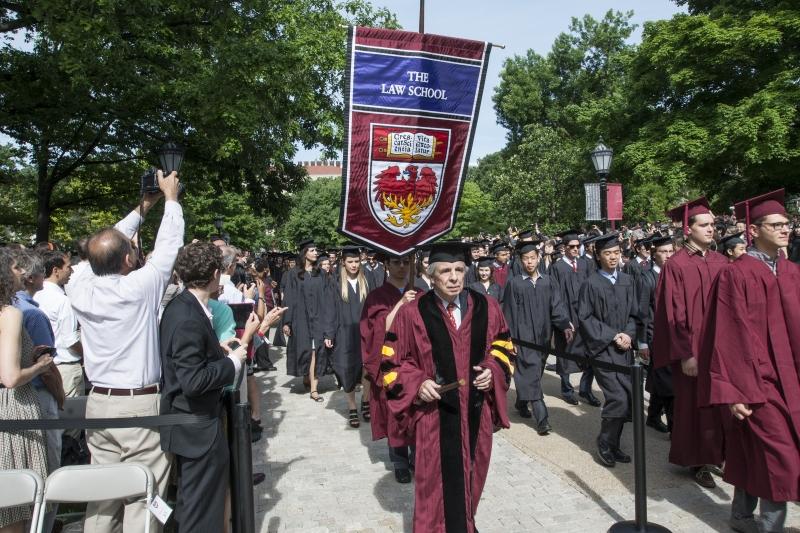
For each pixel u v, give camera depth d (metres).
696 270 4.88
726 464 4.00
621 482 4.93
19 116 15.62
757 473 3.71
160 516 3.19
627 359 5.36
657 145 22.81
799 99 20.28
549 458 5.53
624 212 32.41
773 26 21.75
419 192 4.18
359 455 5.80
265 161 17.77
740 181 25.20
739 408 3.70
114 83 14.51
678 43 23.55
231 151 15.11
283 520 4.38
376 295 5.18
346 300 6.84
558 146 36.06
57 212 24.19
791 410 3.65
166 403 3.31
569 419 6.86
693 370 4.64
